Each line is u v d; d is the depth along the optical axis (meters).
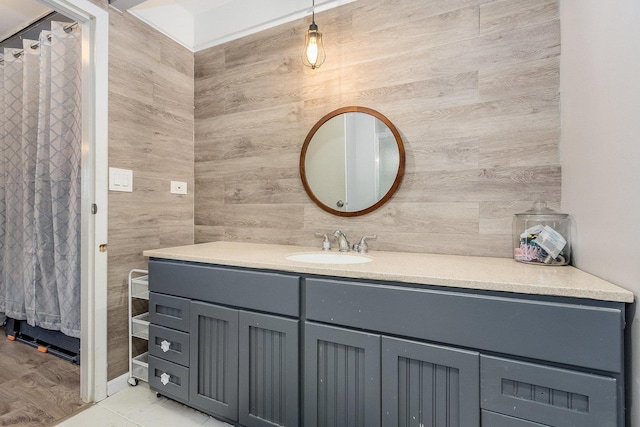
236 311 1.41
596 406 0.86
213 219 2.23
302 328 1.28
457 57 1.56
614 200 0.91
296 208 1.97
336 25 1.84
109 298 1.74
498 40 1.48
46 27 2.24
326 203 1.86
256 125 2.08
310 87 1.92
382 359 1.12
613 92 0.90
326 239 1.78
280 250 1.76
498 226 1.49
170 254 1.61
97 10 1.67
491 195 1.50
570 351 0.88
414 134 1.65
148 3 1.97
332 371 1.22
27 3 2.03
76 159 1.97
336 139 1.83
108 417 1.55
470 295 1.00
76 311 2.04
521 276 1.05
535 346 0.92
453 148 1.57
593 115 1.04
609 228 0.94
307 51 1.72
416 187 1.65
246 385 1.39
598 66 1.00
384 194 1.71
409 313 1.08
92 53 1.67
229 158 2.17
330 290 1.21
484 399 0.98
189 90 2.26
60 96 2.06
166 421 1.52
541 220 1.33
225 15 2.17
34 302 2.22
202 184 2.27
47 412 1.58
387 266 1.26
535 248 1.29
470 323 1.00
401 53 1.68
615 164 0.90
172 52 2.13
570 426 0.89
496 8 1.48
